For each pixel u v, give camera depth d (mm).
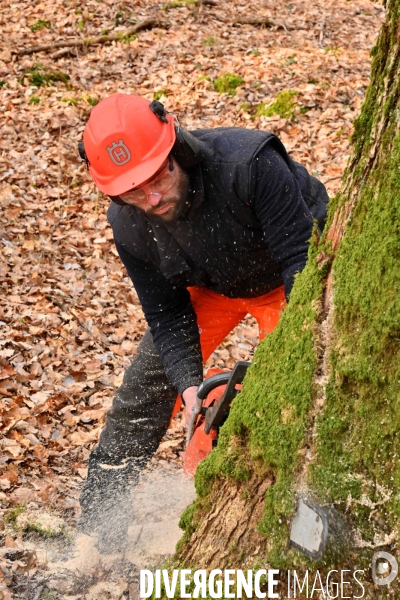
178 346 2797
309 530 1442
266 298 2918
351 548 1426
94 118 2432
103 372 4684
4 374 4363
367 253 1462
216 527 1709
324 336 1546
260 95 9320
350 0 14539
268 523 1558
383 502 1400
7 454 3666
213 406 2064
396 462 1378
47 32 11883
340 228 1590
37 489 3455
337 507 1446
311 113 8578
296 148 7797
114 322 5297
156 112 2375
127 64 11078
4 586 2611
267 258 2639
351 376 1453
